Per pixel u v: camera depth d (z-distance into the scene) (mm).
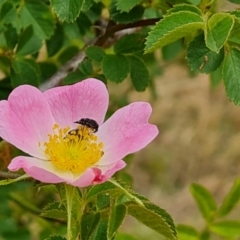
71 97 255
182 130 808
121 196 225
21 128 244
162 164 784
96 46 288
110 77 282
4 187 350
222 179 780
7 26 298
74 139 249
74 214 227
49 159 248
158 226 229
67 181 218
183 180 778
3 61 317
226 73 252
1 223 354
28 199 385
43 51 398
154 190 765
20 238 356
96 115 257
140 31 315
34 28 300
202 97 819
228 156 795
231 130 813
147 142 236
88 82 257
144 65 289
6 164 289
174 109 816
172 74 811
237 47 252
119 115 250
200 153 796
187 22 240
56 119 254
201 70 254
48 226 360
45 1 309
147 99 679
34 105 248
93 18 317
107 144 250
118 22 282
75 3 245
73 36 322
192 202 747
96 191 225
